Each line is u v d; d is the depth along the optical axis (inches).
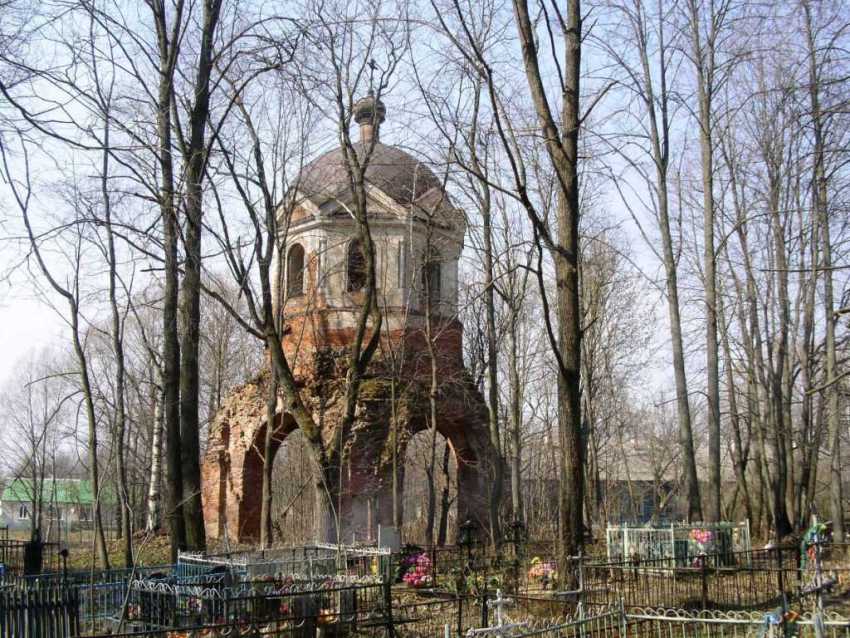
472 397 1199.6
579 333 636.1
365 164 908.6
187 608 541.0
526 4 637.3
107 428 1739.7
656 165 1137.4
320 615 498.9
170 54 782.5
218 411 1295.5
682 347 1112.2
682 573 631.2
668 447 2345.0
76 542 1547.7
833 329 1169.4
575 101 652.1
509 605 618.5
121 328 1169.4
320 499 901.8
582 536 615.8
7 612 481.7
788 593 645.3
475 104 924.6
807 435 1328.7
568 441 623.2
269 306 823.7
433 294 1188.5
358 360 877.2
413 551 894.4
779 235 1264.8
